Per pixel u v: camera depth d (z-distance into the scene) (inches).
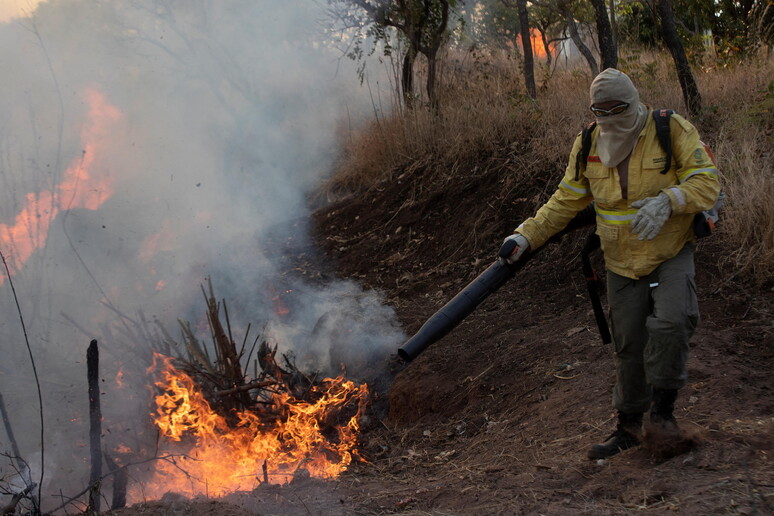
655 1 282.2
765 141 243.0
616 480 113.8
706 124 271.3
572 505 109.0
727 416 130.0
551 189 288.2
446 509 121.8
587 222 129.9
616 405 125.8
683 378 114.0
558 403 165.3
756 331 170.2
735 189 215.5
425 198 339.3
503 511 112.3
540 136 317.7
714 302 189.0
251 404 188.2
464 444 170.6
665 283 114.9
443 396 198.2
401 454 177.6
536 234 129.0
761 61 305.6
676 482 106.2
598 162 119.5
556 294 234.8
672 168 114.3
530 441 152.3
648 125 114.9
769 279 189.0
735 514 92.8
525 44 351.9
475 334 225.8
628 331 121.0
